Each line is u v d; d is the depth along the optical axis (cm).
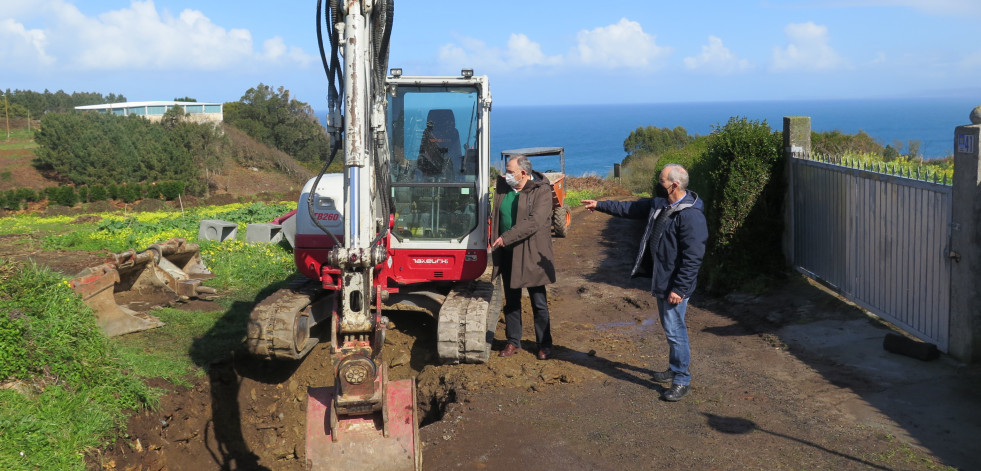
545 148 1945
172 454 562
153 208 3597
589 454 473
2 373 518
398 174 728
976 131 536
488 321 739
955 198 562
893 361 597
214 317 793
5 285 620
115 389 562
